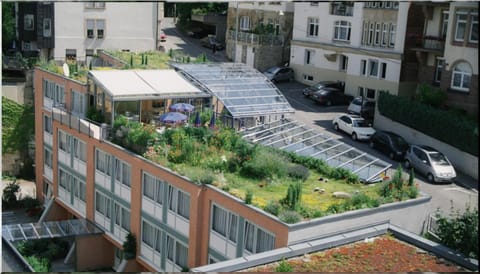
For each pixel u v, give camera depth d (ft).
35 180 129.59
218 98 96.07
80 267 90.43
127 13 168.25
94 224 93.61
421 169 105.50
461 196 97.60
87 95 98.22
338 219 58.13
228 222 65.41
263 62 176.35
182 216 72.79
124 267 81.76
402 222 64.23
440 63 130.31
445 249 52.44
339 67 159.02
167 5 239.09
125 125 88.12
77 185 99.76
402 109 125.08
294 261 49.37
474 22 118.42
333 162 78.48
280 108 98.78
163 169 75.00
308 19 166.61
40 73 113.50
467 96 119.44
